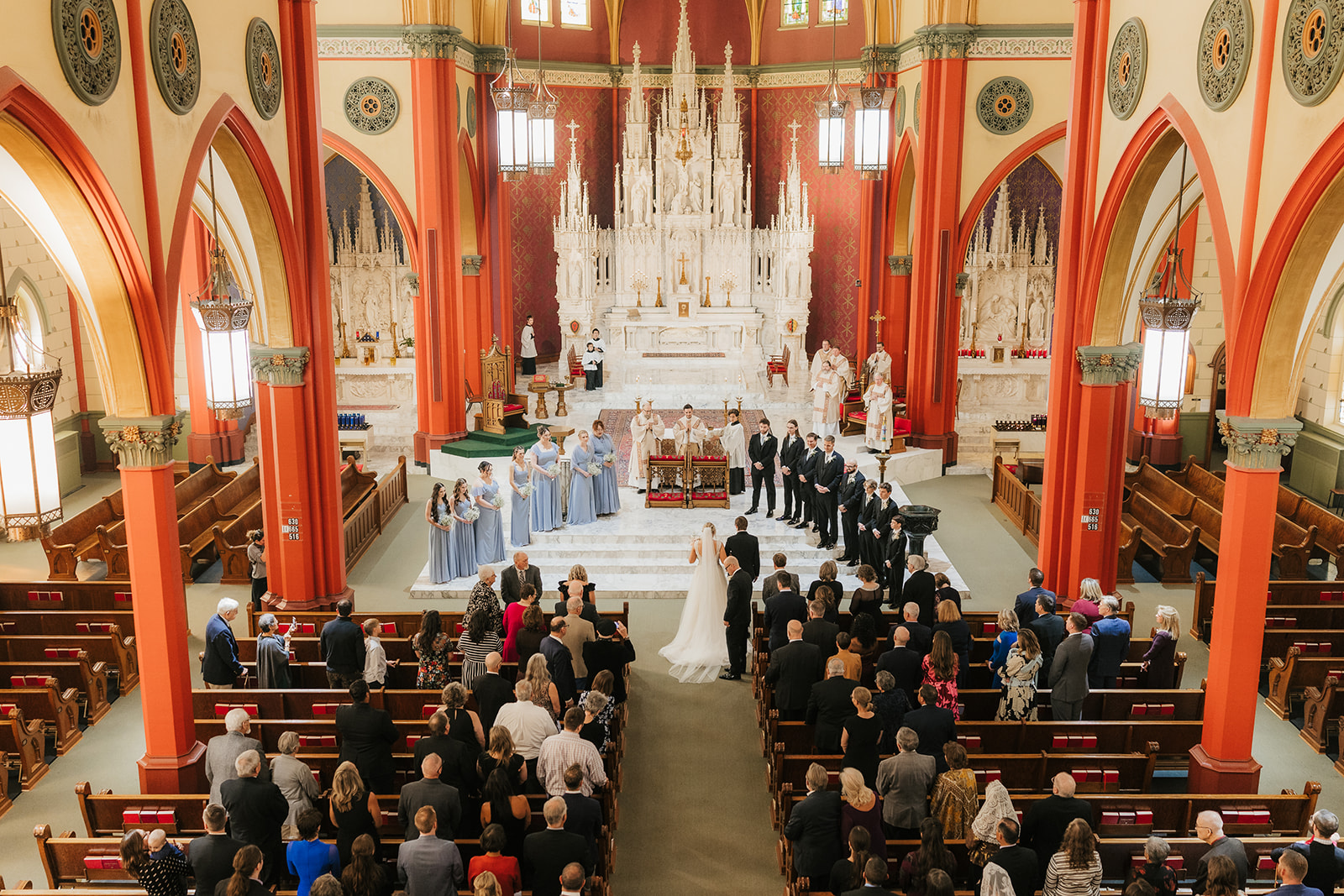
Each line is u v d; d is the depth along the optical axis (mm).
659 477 20406
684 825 10805
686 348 29078
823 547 17984
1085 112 14383
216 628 11859
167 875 7789
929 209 22859
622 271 29234
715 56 30438
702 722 13016
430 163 21969
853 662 10766
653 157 30250
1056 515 15641
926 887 7324
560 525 18719
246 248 14445
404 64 21641
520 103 16562
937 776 9047
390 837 9617
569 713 8961
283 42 13867
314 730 11000
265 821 8352
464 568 17344
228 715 9086
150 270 10211
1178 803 9570
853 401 25547
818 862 8281
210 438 23422
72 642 13477
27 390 7543
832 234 29891
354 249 27609
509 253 27328
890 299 26781
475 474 22781
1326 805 11234
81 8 9016
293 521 15000
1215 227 11000
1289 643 13789
